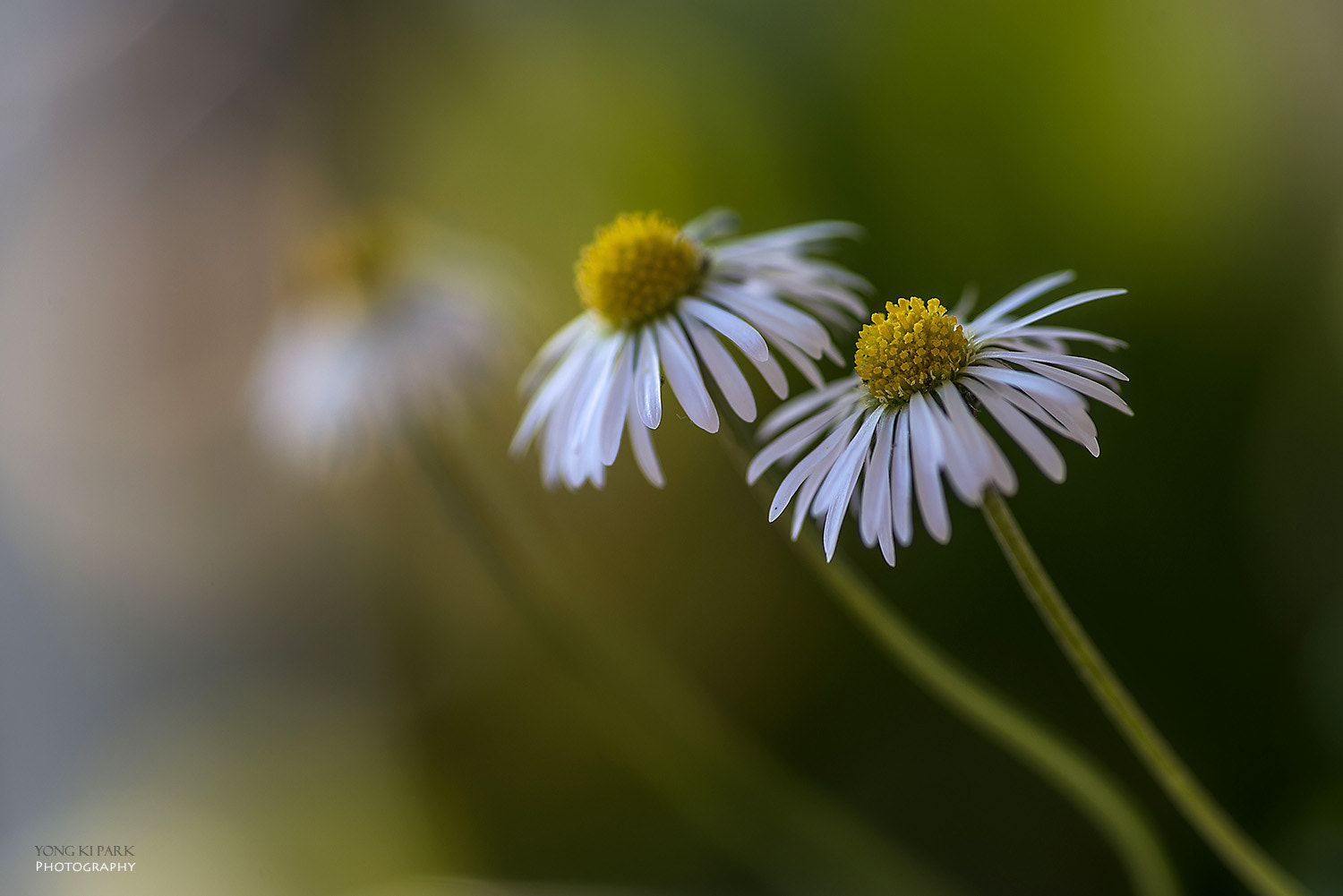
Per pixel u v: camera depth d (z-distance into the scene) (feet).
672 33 1.08
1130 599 0.83
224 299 1.22
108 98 1.21
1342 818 0.77
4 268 1.15
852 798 0.87
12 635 1.07
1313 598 0.80
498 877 0.94
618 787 0.96
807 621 0.93
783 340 0.66
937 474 0.63
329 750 1.04
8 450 1.11
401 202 1.24
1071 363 0.63
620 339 0.67
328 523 1.09
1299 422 0.83
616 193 1.11
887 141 0.96
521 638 1.03
